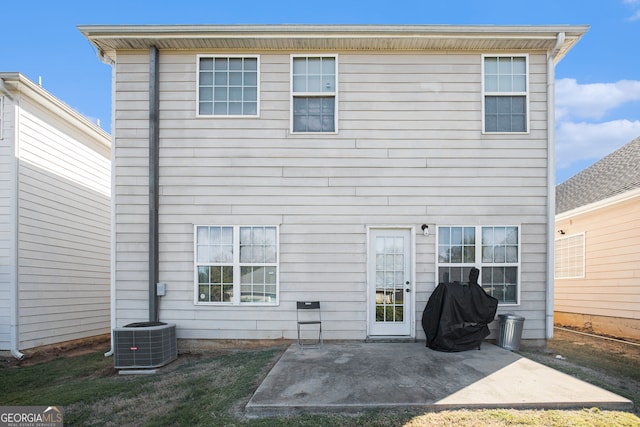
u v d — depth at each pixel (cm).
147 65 665
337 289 646
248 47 660
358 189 657
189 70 666
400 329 652
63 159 809
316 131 667
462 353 557
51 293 764
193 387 465
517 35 630
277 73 668
